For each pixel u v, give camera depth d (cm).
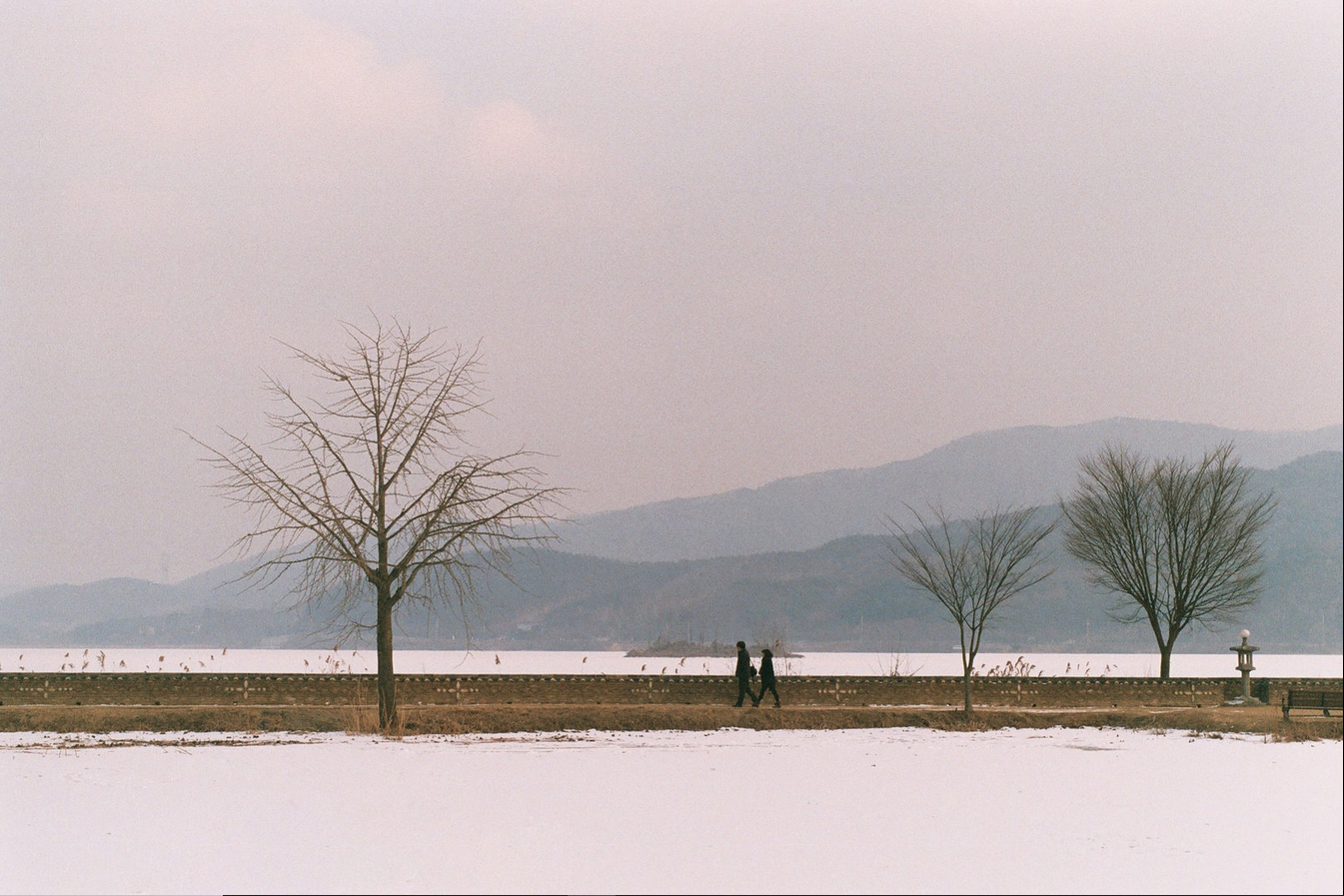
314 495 3588
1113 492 5353
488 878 1983
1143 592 5222
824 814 2506
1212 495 5353
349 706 3822
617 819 2444
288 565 3569
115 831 2297
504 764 3080
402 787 2734
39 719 3550
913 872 2044
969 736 3775
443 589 3766
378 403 3672
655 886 1939
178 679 3781
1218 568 5222
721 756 3272
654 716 3875
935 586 4644
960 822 2452
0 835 2259
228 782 2764
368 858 2108
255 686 3809
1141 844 2280
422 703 3894
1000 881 1994
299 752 3228
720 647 16300
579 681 4025
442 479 3672
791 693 4166
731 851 2181
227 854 2130
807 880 1981
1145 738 3759
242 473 3534
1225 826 2441
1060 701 4325
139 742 3362
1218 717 4091
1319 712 4253
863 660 13475
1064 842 2291
